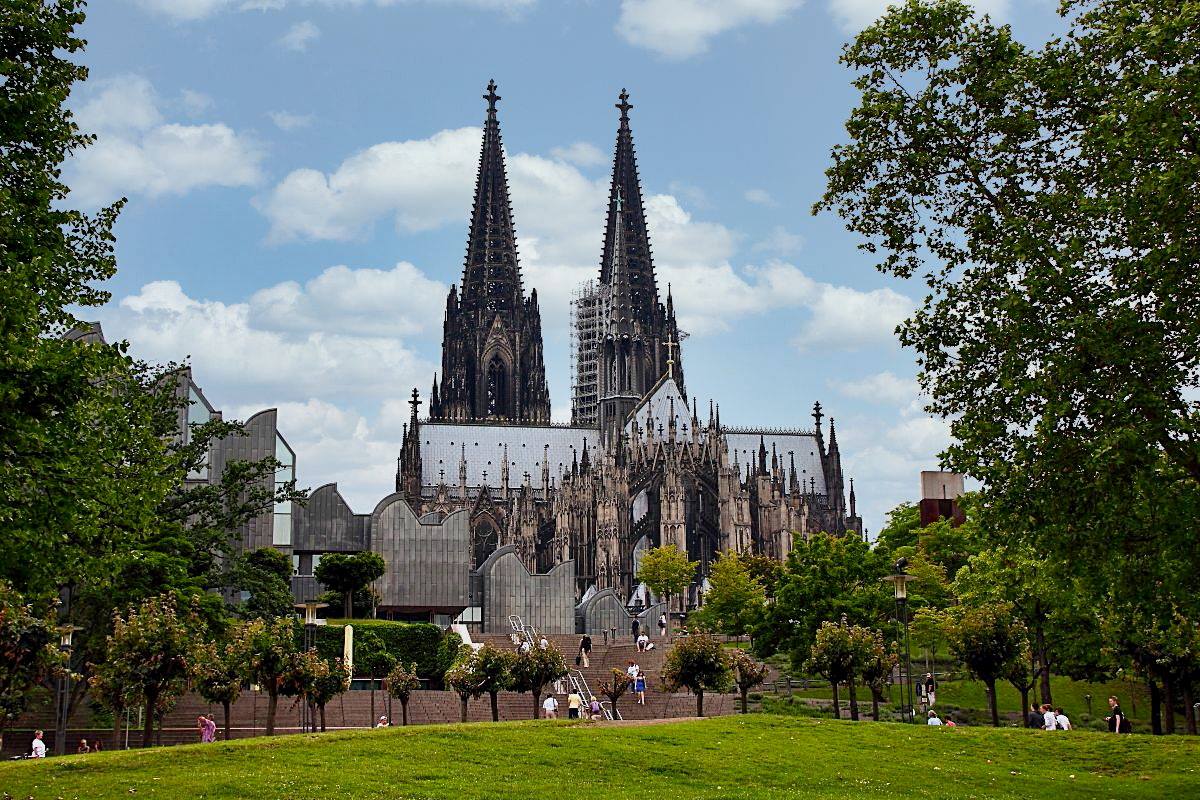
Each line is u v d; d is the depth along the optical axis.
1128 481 43.12
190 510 90.69
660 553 187.25
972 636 71.50
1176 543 41.69
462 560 148.00
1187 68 41.41
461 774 45.84
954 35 49.22
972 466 45.72
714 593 145.25
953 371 47.38
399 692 82.81
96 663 72.50
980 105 48.59
